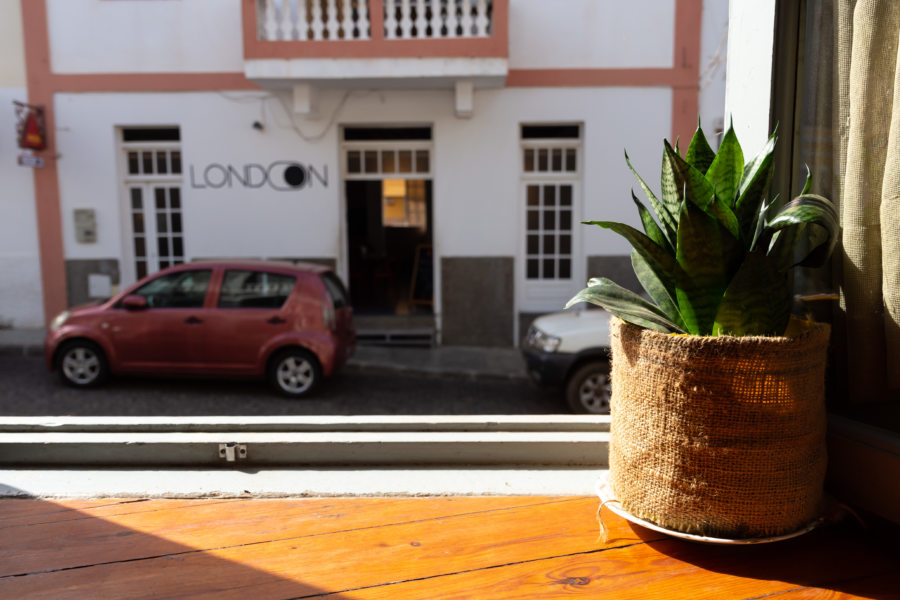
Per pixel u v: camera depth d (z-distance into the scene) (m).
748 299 1.38
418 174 9.52
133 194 9.59
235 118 9.16
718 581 1.35
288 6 8.56
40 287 9.55
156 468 1.95
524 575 1.38
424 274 10.48
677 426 1.40
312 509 1.69
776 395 1.33
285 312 6.59
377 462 1.97
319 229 9.31
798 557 1.44
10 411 6.16
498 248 9.32
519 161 9.26
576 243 9.52
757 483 1.36
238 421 2.07
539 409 6.57
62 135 9.28
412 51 8.32
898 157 1.42
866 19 1.48
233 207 9.30
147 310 6.69
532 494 1.78
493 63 8.31
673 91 8.98
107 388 7.03
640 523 1.48
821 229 1.57
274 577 1.37
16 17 9.09
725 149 1.45
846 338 1.63
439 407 6.61
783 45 1.70
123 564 1.42
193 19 9.03
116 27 9.08
